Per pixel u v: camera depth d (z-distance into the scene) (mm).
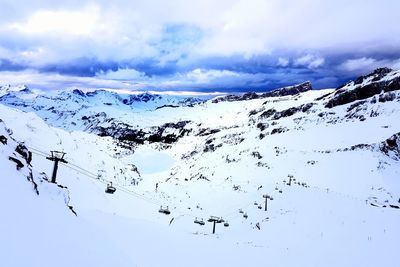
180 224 54219
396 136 126688
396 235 33312
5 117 101000
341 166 111750
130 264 15031
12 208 11711
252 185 77312
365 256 27266
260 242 37406
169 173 193375
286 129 186000
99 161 132625
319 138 154375
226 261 22734
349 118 182250
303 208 48281
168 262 19328
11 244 9836
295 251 28531
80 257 12008
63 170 73812
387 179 97438
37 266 9703
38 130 110750
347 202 49500
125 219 27453
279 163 128625
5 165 14555
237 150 171875
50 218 13219
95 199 67188
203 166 169375
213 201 70125
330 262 25531
